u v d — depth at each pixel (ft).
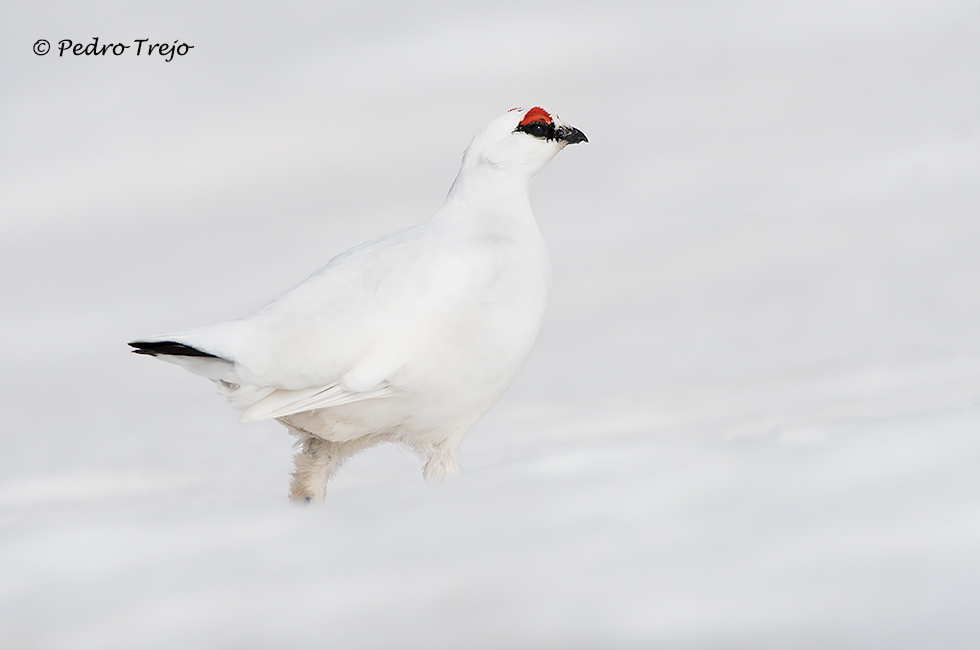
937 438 21.01
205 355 33.32
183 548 21.42
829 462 21.07
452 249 37.11
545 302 39.29
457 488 24.25
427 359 35.45
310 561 19.70
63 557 21.53
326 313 34.71
